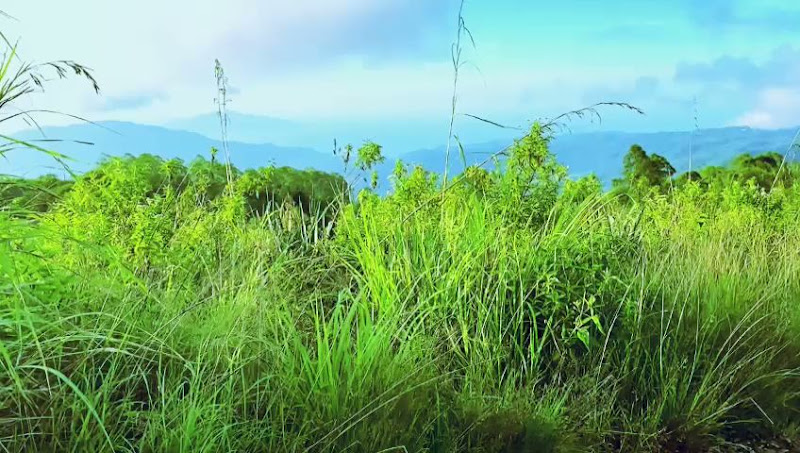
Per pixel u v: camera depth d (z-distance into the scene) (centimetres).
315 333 379
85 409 268
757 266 574
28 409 267
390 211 525
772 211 706
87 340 299
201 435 266
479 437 327
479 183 522
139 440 262
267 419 291
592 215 520
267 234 508
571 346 421
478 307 413
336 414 296
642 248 502
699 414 386
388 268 459
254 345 333
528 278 439
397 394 313
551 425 336
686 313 456
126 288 342
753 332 452
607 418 369
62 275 325
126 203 393
